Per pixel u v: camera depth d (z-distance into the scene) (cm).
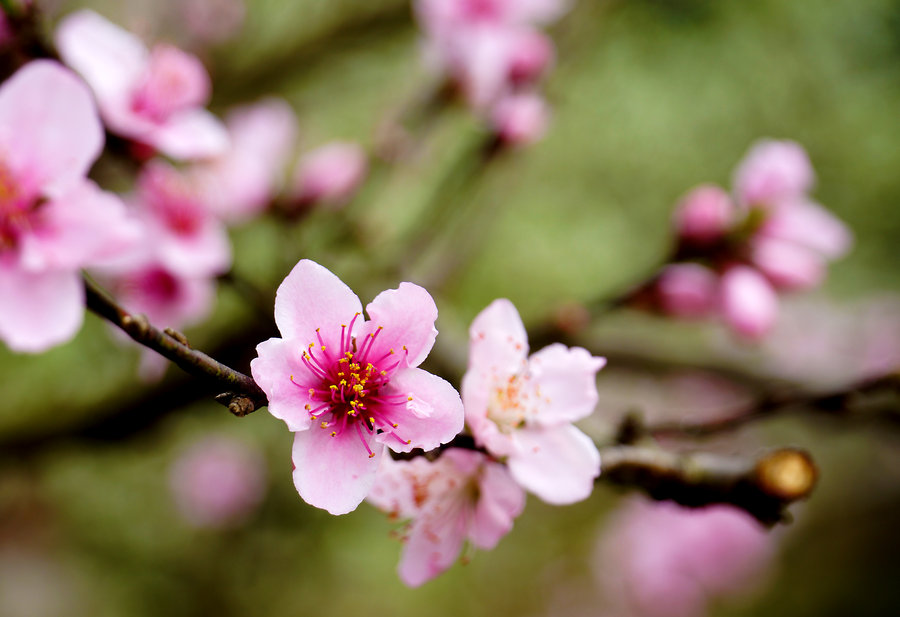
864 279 120
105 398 65
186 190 51
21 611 100
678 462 45
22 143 44
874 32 110
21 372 73
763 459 45
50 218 44
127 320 40
